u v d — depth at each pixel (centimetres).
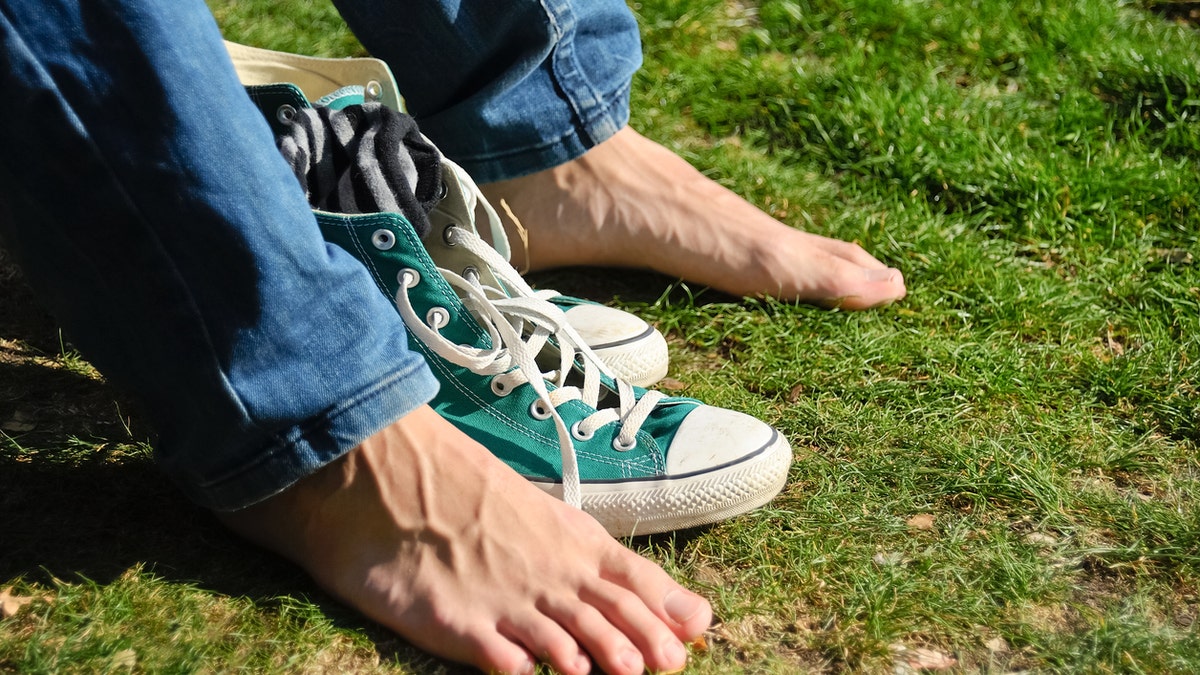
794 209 236
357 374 118
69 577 129
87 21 104
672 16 301
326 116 147
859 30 299
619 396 153
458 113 194
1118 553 147
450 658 122
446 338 144
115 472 149
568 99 198
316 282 115
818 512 154
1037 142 260
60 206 109
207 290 112
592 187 207
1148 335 198
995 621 135
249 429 117
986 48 293
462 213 151
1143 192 238
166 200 108
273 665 120
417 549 124
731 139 263
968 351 193
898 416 179
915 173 246
